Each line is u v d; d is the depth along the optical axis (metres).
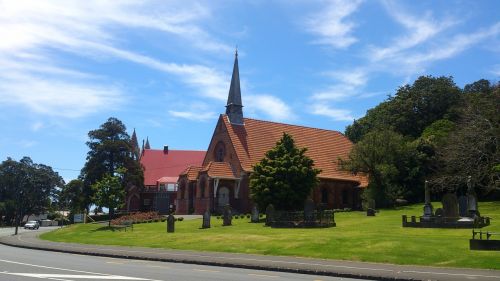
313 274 18.81
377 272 18.27
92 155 81.62
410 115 82.06
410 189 65.62
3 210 111.94
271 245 27.94
